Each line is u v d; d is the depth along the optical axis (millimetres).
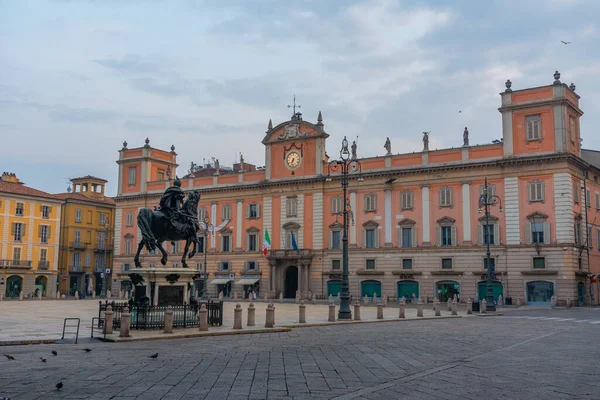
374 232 71000
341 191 73500
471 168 65375
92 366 15398
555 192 60562
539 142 61688
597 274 66500
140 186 89500
